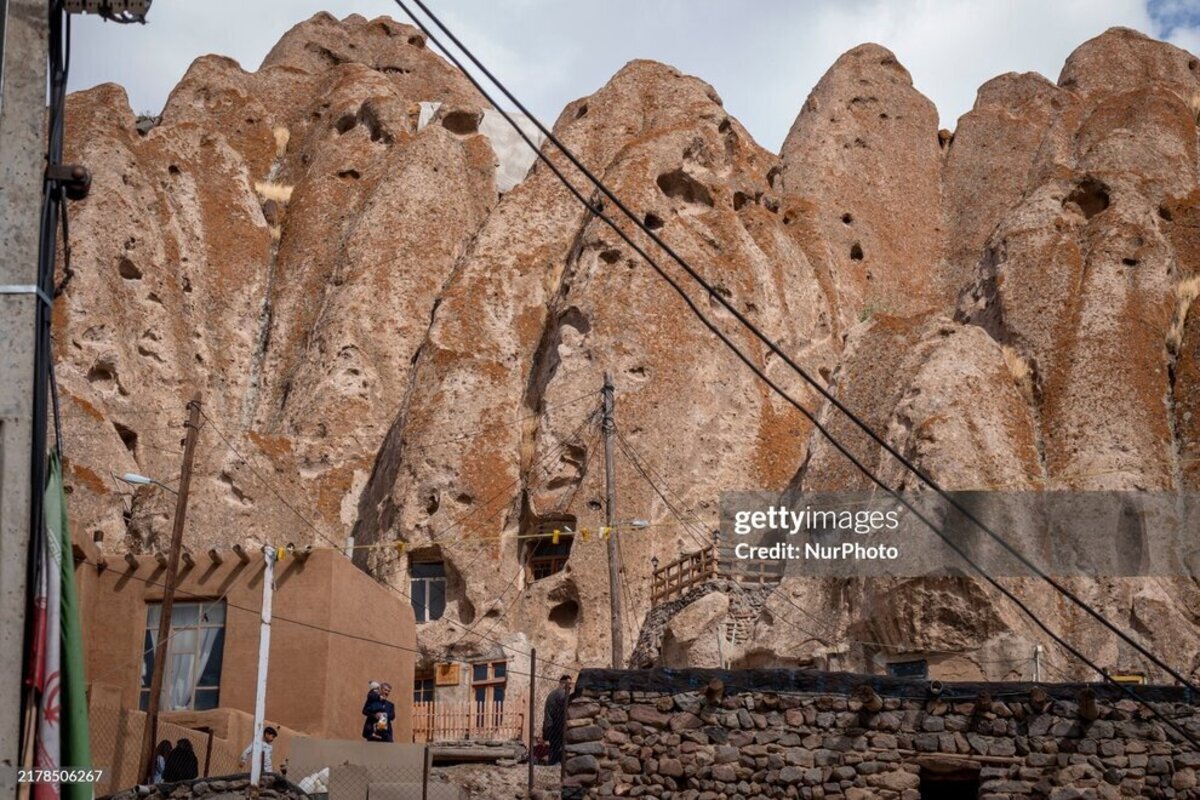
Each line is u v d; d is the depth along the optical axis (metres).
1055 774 18.08
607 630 47.97
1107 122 71.94
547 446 52.38
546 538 51.12
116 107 66.44
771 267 59.59
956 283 72.19
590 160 64.50
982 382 44.06
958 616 37.41
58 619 11.22
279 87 75.38
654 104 66.81
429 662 47.91
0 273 11.17
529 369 57.19
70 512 49.03
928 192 75.62
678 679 18.47
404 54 80.12
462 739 36.03
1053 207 50.47
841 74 77.94
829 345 60.03
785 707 18.39
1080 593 38.69
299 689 30.28
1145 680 35.59
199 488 52.97
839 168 73.94
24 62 11.46
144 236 61.12
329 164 69.31
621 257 56.31
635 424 52.53
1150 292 47.44
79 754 11.37
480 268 59.44
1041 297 47.62
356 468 57.38
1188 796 17.91
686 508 51.47
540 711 37.94
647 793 18.00
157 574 31.19
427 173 66.19
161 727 26.00
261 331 64.50
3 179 11.28
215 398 61.25
